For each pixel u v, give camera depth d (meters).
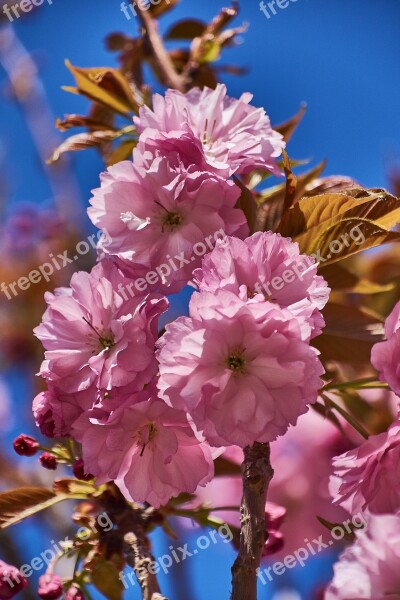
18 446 0.60
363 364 0.60
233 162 0.57
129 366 0.54
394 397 0.67
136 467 0.54
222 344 0.52
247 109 0.59
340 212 0.57
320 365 0.52
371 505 0.53
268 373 0.52
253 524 0.51
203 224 0.56
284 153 0.57
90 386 0.54
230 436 0.52
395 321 0.53
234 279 0.52
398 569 0.49
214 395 0.52
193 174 0.55
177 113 0.57
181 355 0.52
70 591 0.58
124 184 0.56
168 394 0.52
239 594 0.50
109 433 0.54
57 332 0.56
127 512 0.58
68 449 0.60
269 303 0.51
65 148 0.66
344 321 0.60
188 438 0.54
